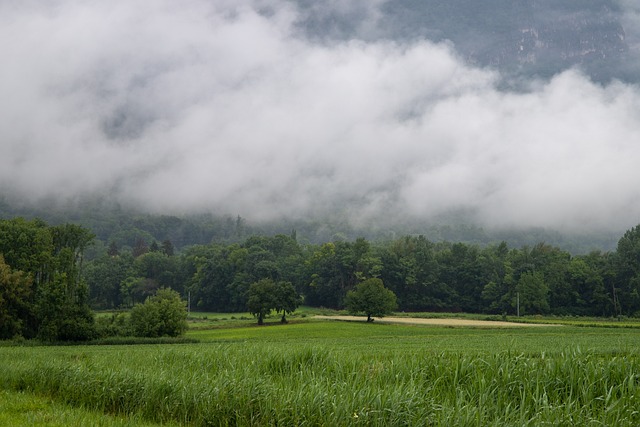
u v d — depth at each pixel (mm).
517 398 16141
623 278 153375
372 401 15047
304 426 14945
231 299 181250
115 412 18828
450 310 176750
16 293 73188
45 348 60719
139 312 81000
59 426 15320
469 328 100188
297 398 15688
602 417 13727
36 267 79750
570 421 13352
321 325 109562
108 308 188000
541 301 148625
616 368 16688
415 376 18031
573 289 154875
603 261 166000
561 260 174375
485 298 166750
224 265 186125
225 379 17984
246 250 193375
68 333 71000
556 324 111312
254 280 181750
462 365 17953
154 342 72562
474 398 16062
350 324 112312
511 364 17469
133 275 198125
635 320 126375
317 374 19750
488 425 13438
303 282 191875
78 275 83312
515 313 159750
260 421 15680
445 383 17688
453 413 13984
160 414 17469
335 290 185375
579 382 15992
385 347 51938
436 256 194500
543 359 18312
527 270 164875
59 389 21062
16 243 80625
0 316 71312
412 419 14203
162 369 22109
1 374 24047
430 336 82625
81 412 17641
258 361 22328
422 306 177750
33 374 23000
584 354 18328
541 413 13922
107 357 31047
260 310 114312
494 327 101250
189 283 195750
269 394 16359
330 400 15422
